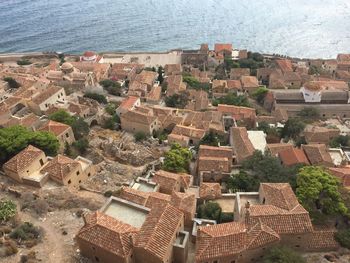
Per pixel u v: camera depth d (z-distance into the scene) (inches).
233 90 5625.0
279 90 5187.0
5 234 1957.4
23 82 4923.7
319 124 4311.0
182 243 1840.6
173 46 7869.1
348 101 4744.1
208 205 2332.7
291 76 5713.6
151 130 3841.0
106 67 6348.4
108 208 2055.9
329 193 2239.2
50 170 2507.4
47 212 2182.6
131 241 1729.8
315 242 1988.2
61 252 1870.1
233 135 3489.2
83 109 3993.6
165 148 3526.1
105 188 2591.0
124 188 2341.3
